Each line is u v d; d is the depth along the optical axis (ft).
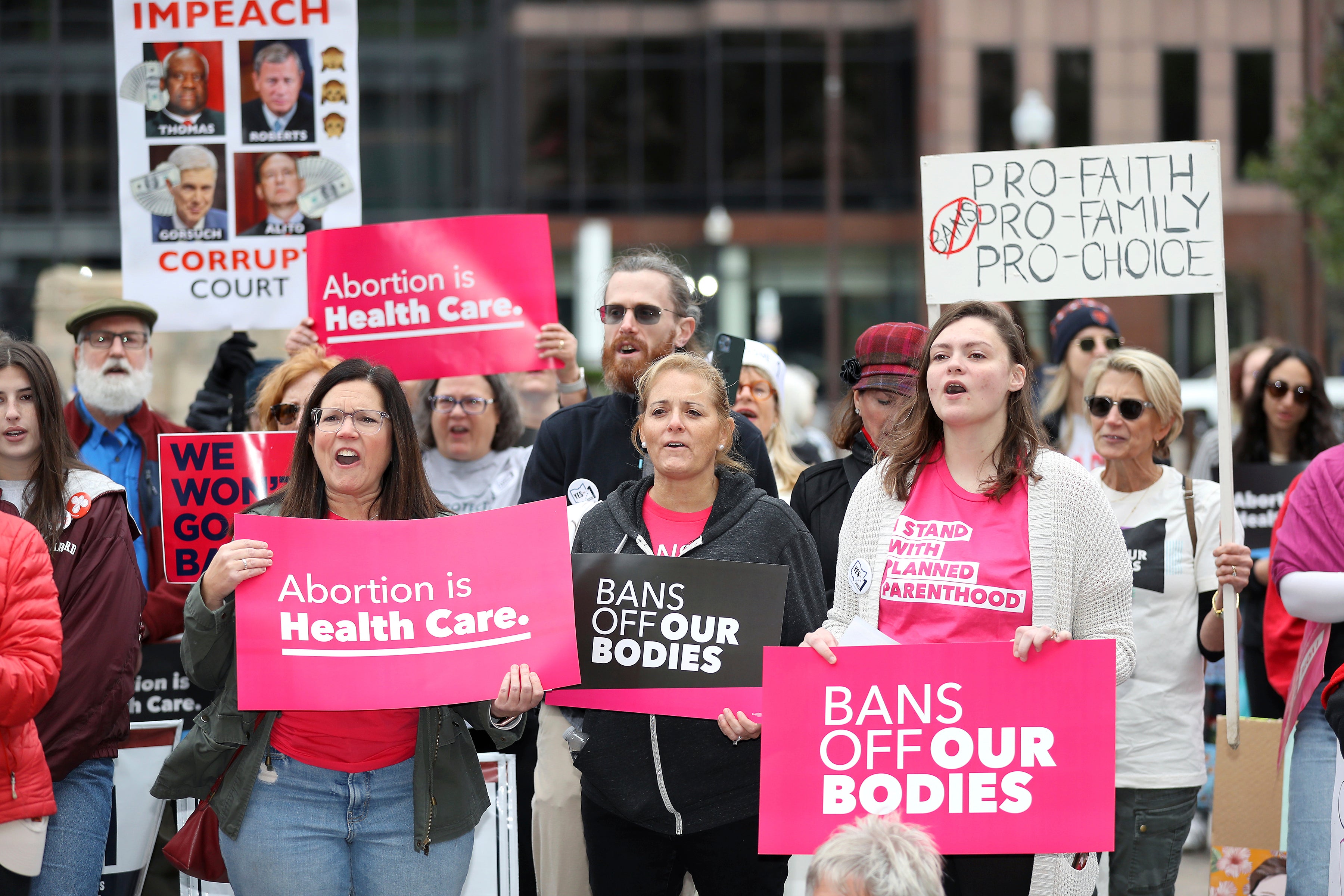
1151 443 36.47
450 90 264.31
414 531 28.04
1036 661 26.35
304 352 39.91
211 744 27.12
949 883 27.27
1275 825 34.32
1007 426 27.40
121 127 42.83
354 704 27.07
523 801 37.22
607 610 29.48
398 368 41.27
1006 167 36.50
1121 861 35.19
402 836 27.48
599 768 29.68
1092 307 49.83
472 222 41.19
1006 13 279.08
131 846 36.19
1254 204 279.28
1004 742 26.43
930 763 26.58
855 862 21.79
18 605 27.25
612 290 36.40
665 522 30.63
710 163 282.36
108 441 40.57
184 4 42.65
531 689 27.22
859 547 28.32
